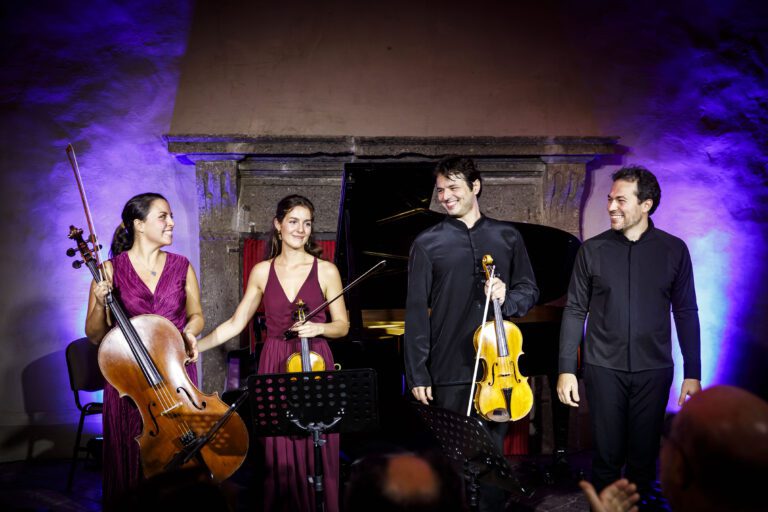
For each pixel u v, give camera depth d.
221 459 2.94
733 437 1.00
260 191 5.24
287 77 5.21
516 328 2.97
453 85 5.27
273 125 5.18
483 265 2.92
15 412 4.92
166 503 1.04
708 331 5.37
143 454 2.86
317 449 2.78
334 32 5.25
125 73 5.12
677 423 1.08
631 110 5.36
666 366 3.01
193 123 5.16
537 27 5.32
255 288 3.38
